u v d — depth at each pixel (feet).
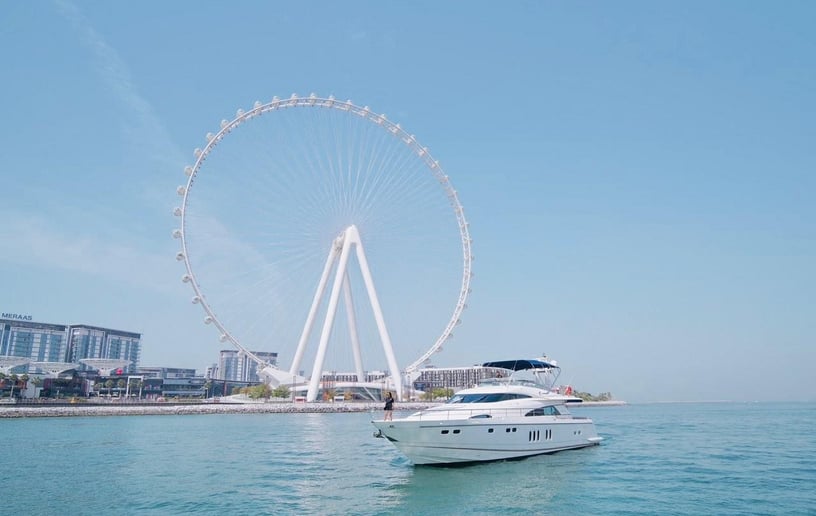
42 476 102.68
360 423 245.65
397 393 347.56
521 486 91.35
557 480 96.07
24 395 462.19
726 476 102.27
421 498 83.51
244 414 323.98
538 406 120.16
